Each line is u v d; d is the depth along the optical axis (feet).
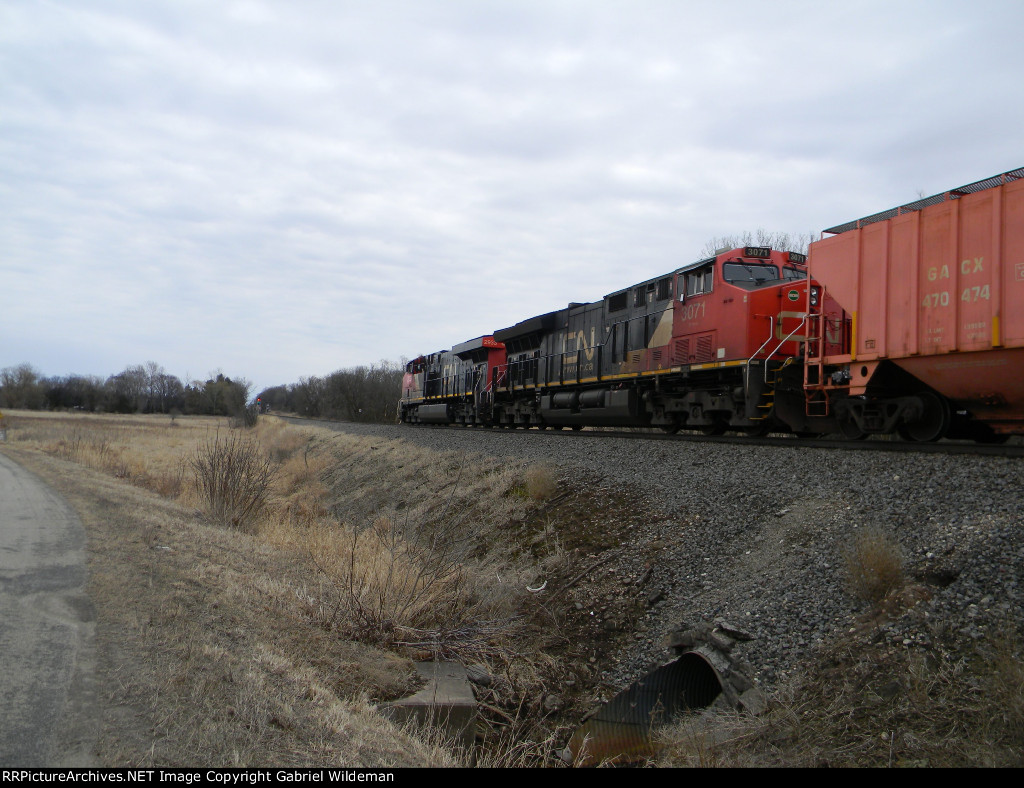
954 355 32.24
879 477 28.58
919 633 17.65
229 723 12.91
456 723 18.85
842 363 39.04
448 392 111.45
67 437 124.26
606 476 42.16
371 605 24.43
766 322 46.80
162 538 27.61
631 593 27.73
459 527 42.98
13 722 11.47
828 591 21.26
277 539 35.73
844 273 38.70
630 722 20.39
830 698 17.07
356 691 18.35
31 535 26.27
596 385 67.31
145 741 11.50
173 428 190.19
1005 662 15.24
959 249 31.81
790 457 35.27
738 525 28.94
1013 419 32.45
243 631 18.60
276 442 123.03
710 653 20.70
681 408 54.13
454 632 24.58
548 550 34.88
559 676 24.48
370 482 67.10
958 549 20.43
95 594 18.93
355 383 266.16
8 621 16.31
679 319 54.24
